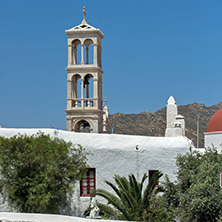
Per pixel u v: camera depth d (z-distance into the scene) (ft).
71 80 146.51
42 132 77.87
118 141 81.41
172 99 101.65
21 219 61.00
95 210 67.77
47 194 66.59
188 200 67.46
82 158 73.10
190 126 333.01
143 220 67.36
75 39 147.33
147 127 339.16
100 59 152.35
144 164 80.64
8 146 69.05
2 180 68.44
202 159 72.28
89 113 145.18
